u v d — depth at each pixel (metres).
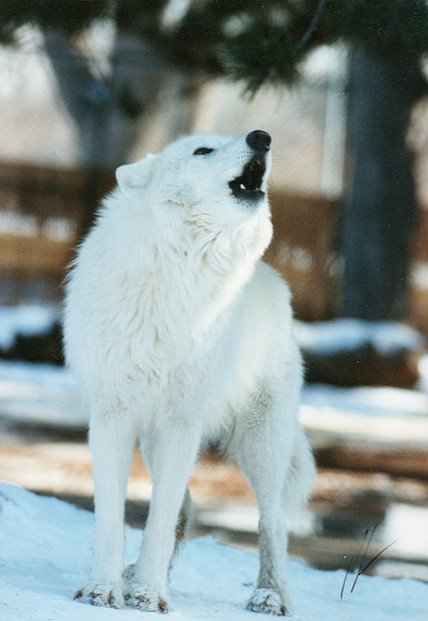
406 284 30.58
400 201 30.31
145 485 14.62
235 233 7.82
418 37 14.59
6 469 14.45
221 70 21.53
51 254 34.28
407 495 15.89
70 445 17.03
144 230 7.73
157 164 8.04
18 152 37.22
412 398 26.62
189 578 9.62
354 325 28.88
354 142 30.47
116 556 7.40
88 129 34.62
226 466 17.28
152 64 32.81
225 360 8.42
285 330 9.78
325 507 14.50
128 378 7.73
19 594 6.82
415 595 10.05
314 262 32.69
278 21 15.06
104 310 7.68
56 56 33.44
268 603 8.40
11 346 27.52
